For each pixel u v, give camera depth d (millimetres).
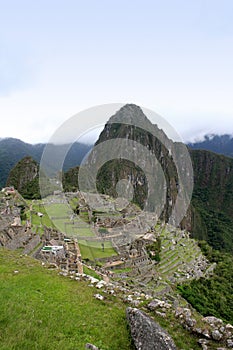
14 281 13891
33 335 8758
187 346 9953
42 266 16953
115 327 10625
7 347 7672
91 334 10023
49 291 13086
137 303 12625
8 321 9164
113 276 29594
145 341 9281
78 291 13445
